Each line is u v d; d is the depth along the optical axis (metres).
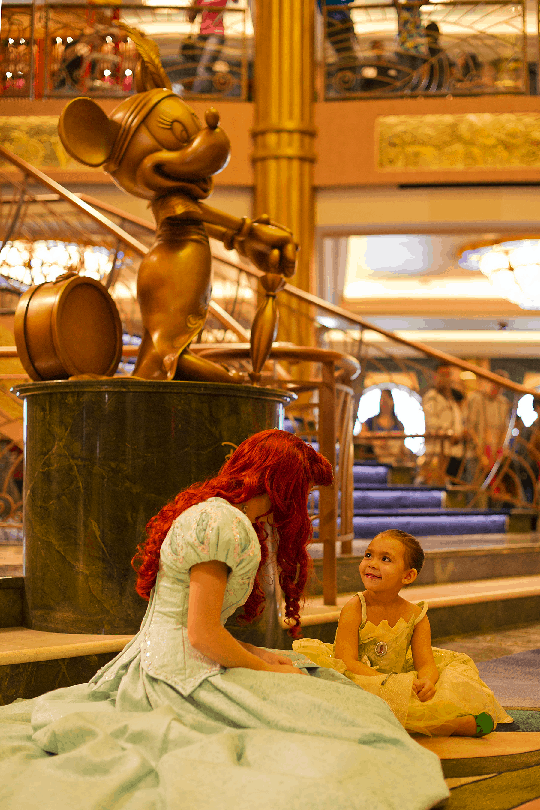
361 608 2.48
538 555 5.36
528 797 1.78
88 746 1.64
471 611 4.13
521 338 14.46
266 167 8.24
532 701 2.73
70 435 2.79
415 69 8.92
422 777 1.61
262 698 1.80
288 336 8.02
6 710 2.00
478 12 10.28
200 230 3.12
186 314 3.03
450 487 7.20
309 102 8.37
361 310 13.12
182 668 1.83
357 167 8.35
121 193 8.24
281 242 3.14
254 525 1.92
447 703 2.26
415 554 2.46
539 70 8.95
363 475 7.62
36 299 2.96
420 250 11.30
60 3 8.64
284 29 8.31
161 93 3.02
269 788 1.47
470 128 8.32
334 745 1.61
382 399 14.68
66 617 2.75
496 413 12.52
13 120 8.29
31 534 2.86
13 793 1.50
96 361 3.04
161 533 1.91
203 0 9.19
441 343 14.51
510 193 8.37
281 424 3.11
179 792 1.46
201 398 2.81
